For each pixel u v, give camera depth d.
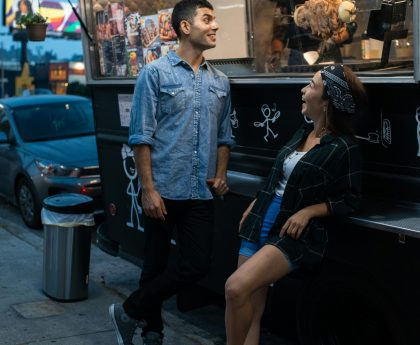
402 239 3.05
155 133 3.74
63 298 5.12
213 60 4.38
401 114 3.23
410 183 3.23
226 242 4.12
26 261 6.28
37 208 7.80
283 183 3.34
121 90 5.15
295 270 3.38
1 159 8.59
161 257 3.94
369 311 3.43
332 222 3.36
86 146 8.20
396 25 3.27
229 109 3.92
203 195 3.76
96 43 5.45
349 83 3.12
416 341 3.08
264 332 4.60
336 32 3.64
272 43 4.04
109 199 5.49
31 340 4.40
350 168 3.13
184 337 4.52
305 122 3.72
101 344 4.36
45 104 8.98
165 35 4.61
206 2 3.73
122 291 5.43
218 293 4.26
